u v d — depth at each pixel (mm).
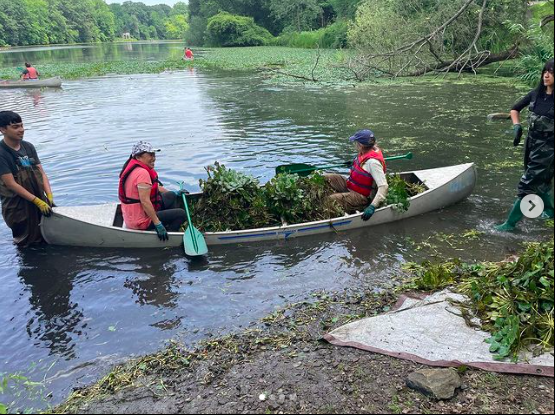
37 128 11461
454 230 5457
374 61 18609
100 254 5273
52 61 36188
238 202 5598
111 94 17094
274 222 5660
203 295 4375
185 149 9195
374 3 20359
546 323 3129
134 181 5172
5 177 5125
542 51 14422
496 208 6012
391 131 9891
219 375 3195
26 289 4625
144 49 58406
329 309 3979
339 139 9477
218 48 48375
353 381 2955
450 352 3115
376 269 4699
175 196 5770
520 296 3346
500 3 17156
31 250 5422
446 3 17766
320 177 5926
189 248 5004
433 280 4070
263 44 50344
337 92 15570
